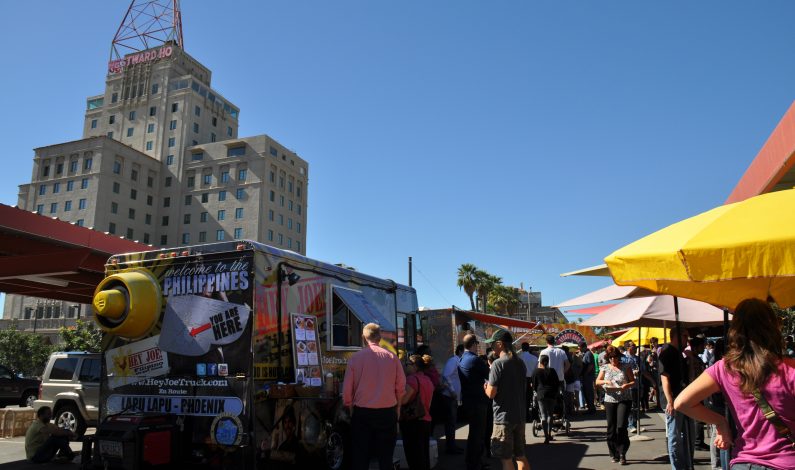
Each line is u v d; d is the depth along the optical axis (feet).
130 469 19.74
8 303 247.70
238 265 22.13
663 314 26.61
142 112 290.15
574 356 51.70
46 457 30.45
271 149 273.95
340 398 26.40
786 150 31.09
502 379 21.33
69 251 40.47
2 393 67.10
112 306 22.26
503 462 21.12
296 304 24.21
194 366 21.95
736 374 9.58
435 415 32.83
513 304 193.47
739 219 11.52
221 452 20.70
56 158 260.62
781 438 9.09
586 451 31.71
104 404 23.20
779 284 15.67
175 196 275.18
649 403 56.80
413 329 38.42
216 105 302.86
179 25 307.78
